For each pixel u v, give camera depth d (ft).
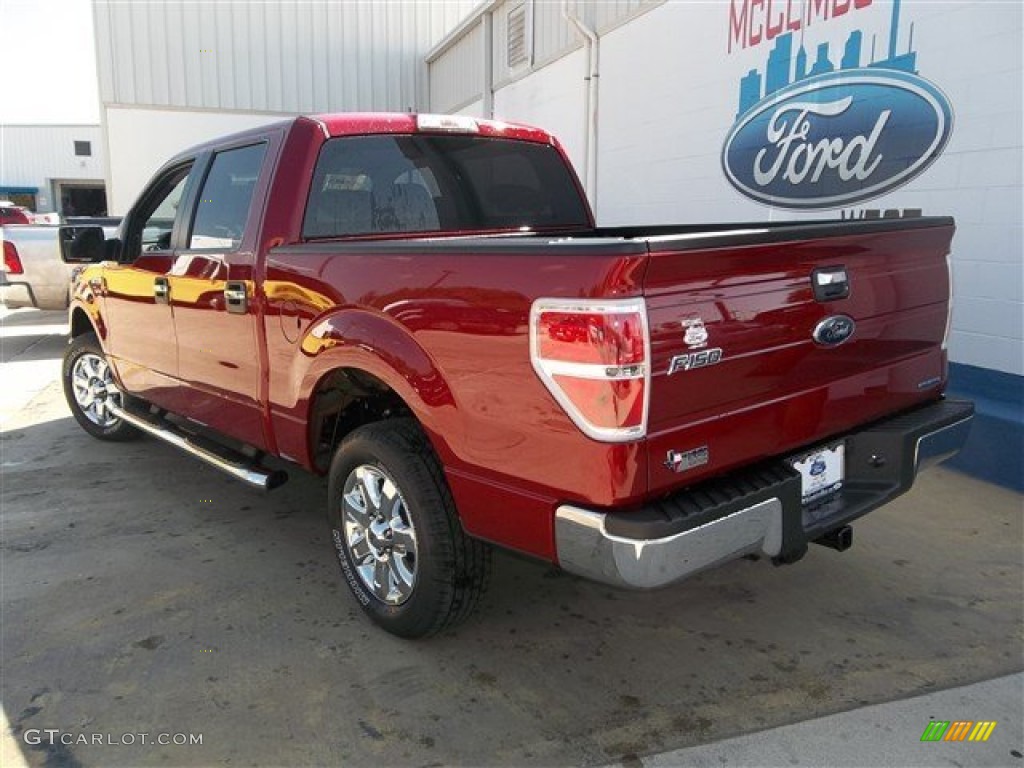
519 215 13.58
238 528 13.57
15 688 9.02
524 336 7.32
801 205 19.66
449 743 8.10
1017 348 15.20
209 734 8.23
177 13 44.96
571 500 7.31
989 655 9.62
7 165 145.79
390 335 8.83
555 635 10.14
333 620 10.50
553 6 31.14
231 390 12.25
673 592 11.26
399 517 9.64
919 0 16.16
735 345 7.51
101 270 15.93
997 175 15.14
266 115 47.50
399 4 49.26
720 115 22.12
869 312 9.05
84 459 17.30
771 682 9.12
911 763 7.79
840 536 9.04
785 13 19.45
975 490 14.78
